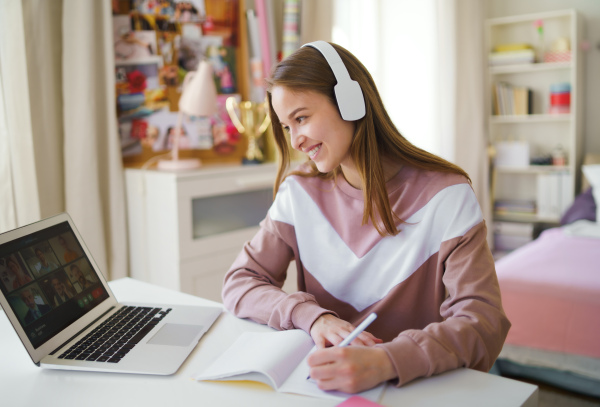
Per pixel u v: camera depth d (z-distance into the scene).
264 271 1.14
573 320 1.86
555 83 3.85
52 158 2.25
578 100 3.63
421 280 1.02
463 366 0.83
